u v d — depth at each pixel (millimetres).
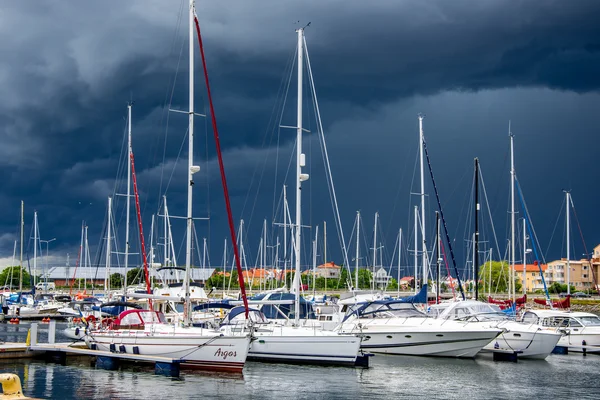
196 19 33938
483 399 25672
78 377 28641
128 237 57688
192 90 33938
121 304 35781
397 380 29156
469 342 35562
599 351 41594
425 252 56531
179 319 35531
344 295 47844
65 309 70562
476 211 54219
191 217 33031
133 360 31594
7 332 50000
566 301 58719
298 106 36781
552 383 29594
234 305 37188
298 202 35469
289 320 37375
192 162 33344
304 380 28312
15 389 15703
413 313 38906
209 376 28844
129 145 56531
